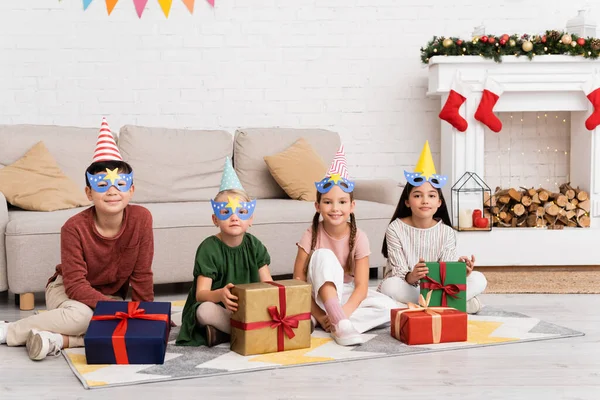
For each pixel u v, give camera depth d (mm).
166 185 3609
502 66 3941
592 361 2049
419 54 4395
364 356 2094
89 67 4211
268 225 3203
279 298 2141
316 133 3994
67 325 2197
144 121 4270
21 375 1941
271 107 4352
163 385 1835
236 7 4297
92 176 2221
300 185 3637
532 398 1729
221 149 3824
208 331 2186
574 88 3930
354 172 4406
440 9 4383
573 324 2549
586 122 3932
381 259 3391
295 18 4332
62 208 3178
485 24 4383
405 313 2281
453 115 3920
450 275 2459
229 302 2131
